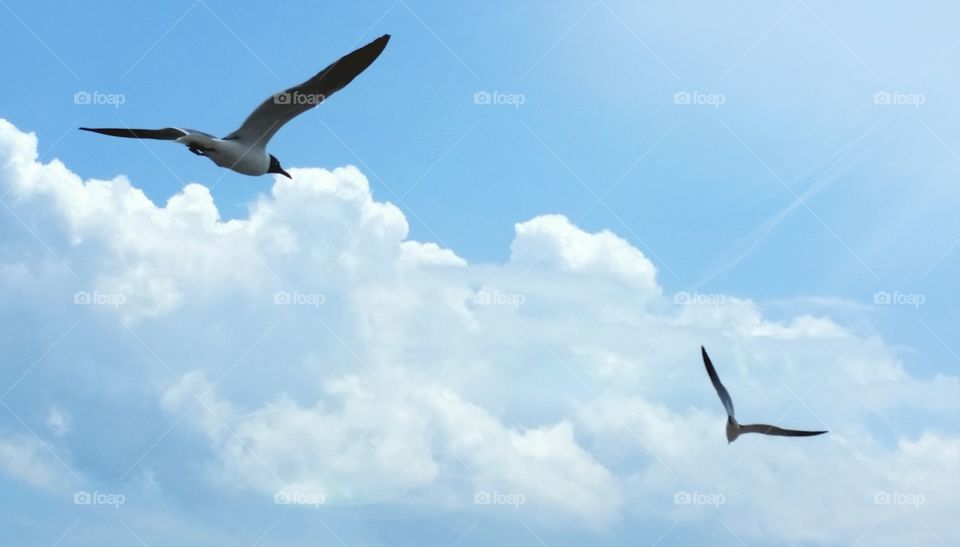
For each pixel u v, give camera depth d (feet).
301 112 49.03
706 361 55.06
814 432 52.49
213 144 47.73
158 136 47.21
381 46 47.26
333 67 47.06
